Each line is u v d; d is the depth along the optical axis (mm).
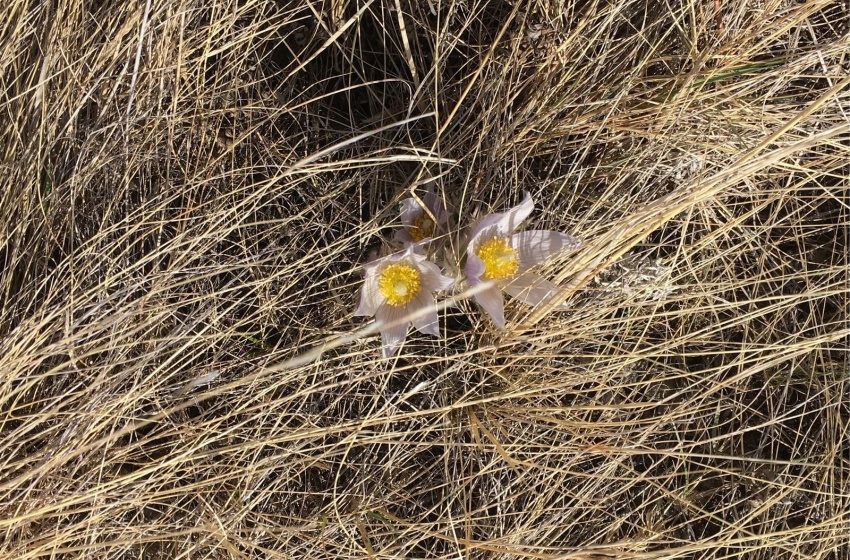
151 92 1192
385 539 1219
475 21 1231
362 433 1217
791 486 1220
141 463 1170
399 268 1162
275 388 1206
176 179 1205
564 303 1174
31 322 1157
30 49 1185
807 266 1254
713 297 1243
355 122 1239
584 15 1216
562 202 1221
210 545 1183
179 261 1177
